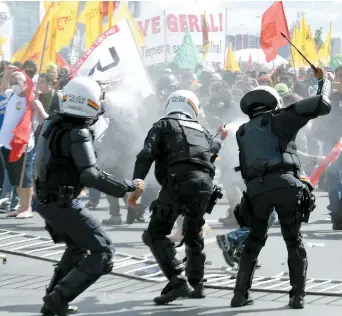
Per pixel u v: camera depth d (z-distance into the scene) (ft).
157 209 40.98
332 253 56.39
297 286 40.55
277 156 39.65
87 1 95.14
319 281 46.83
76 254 38.86
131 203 38.37
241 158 40.83
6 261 52.01
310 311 39.91
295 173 39.81
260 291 44.09
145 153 40.42
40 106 68.18
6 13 113.09
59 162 36.35
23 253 53.88
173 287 40.93
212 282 46.06
